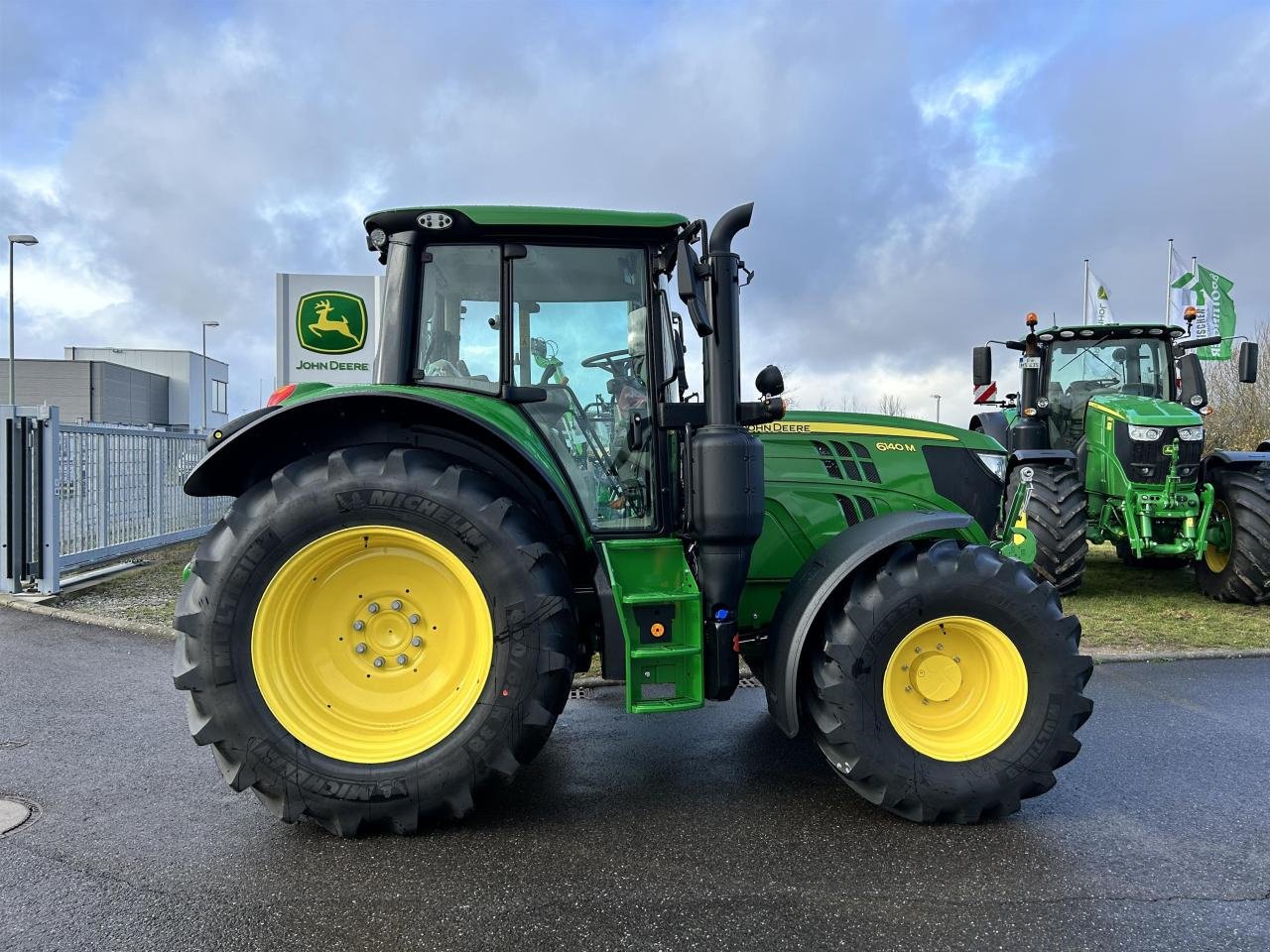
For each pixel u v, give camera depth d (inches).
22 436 283.3
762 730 158.1
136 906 93.6
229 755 108.1
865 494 150.9
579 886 98.7
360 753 110.2
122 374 1727.4
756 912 93.0
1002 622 117.0
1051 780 116.1
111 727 155.8
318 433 122.8
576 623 119.1
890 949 86.4
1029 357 339.9
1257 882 100.6
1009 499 177.9
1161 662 207.8
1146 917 92.5
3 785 128.4
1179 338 332.8
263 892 97.0
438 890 97.7
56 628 241.8
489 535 110.6
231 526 110.1
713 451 119.4
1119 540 305.0
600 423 131.8
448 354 129.9
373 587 115.0
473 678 112.8
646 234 129.0
